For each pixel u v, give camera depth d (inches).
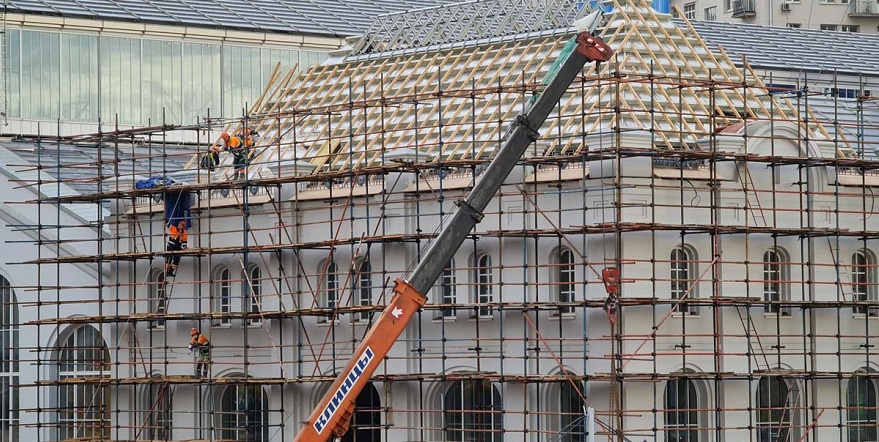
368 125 3878.0
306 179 3622.0
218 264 3880.4
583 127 3277.6
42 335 4197.8
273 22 5103.3
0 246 4242.1
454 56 3897.6
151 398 3993.6
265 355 3791.8
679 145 3447.3
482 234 3412.9
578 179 3344.0
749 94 3718.0
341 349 3678.6
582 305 3282.5
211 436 3703.3
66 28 4813.0
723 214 3422.7
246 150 3841.0
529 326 3427.7
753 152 3454.7
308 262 3735.2
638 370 3321.9
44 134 4766.2
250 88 5054.1
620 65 3543.3
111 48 4877.0
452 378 3437.5
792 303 3440.0
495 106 3681.1
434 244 3088.1
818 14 6766.7
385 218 3599.9
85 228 4141.2
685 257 3395.7
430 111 3777.1
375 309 3499.0
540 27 3821.4
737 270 3444.9
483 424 3499.0
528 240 3427.7
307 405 3715.6
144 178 4183.1
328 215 3710.6
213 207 3882.9
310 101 4050.2
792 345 3531.0
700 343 3395.7
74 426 3983.8
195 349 3809.1
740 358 3440.0
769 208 3440.0
